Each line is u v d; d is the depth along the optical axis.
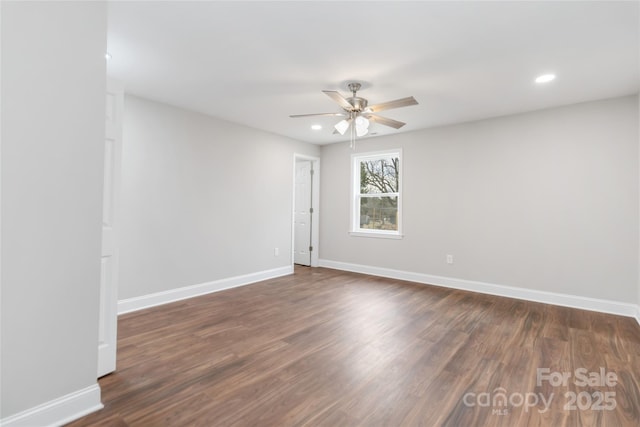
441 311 3.50
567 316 3.34
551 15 2.01
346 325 3.06
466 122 4.42
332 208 5.93
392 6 1.94
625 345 2.63
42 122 1.55
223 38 2.33
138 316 3.28
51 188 1.58
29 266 1.52
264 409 1.77
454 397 1.90
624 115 3.40
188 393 1.92
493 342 2.68
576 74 2.87
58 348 1.62
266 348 2.54
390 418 1.70
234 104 3.76
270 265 5.10
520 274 4.01
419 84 3.12
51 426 1.58
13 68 1.46
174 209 3.85
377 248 5.33
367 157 5.53
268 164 5.05
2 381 1.45
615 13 1.97
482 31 2.20
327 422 1.67
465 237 4.44
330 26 2.16
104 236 2.11
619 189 3.42
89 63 1.71
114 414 1.71
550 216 3.82
